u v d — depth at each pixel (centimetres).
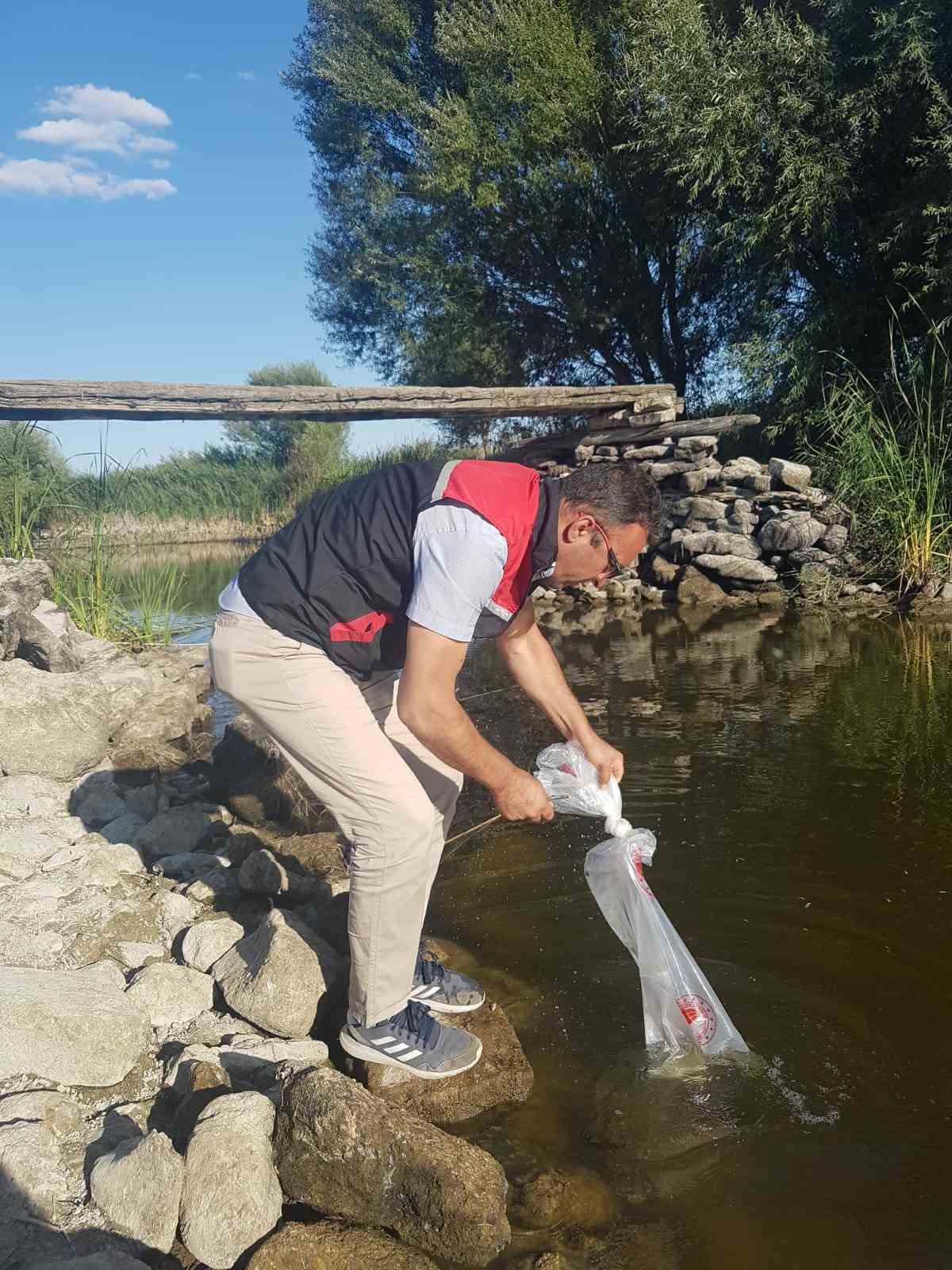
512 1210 206
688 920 315
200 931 293
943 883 329
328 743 229
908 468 881
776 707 542
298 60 1750
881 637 720
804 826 379
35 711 421
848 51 1127
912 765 437
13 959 275
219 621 239
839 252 1202
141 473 1945
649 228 1469
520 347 1681
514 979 293
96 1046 239
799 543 914
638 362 1623
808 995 273
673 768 452
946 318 955
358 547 225
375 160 1750
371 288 1781
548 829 400
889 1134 221
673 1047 257
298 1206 209
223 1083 230
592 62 1375
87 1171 210
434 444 1995
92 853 339
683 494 993
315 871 350
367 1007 240
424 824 229
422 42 1669
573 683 627
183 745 524
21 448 715
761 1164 215
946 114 1030
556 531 225
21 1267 183
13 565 568
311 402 823
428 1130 209
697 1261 191
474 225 1574
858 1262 189
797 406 1166
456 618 212
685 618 861
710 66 1141
